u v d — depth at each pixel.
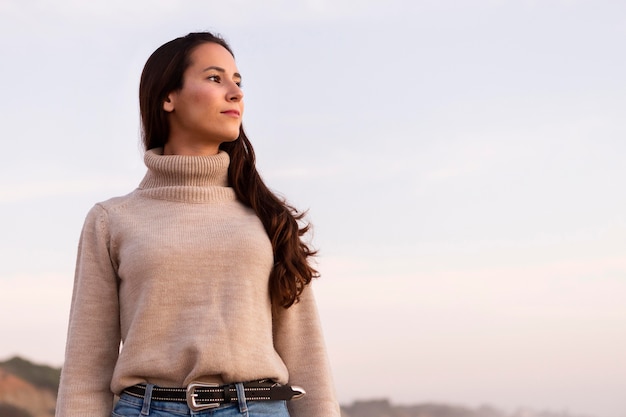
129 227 3.05
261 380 2.94
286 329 3.20
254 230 3.10
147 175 3.26
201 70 3.20
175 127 3.26
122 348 2.94
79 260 3.11
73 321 3.03
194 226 3.06
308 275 3.18
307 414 3.12
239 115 3.21
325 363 3.20
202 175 3.19
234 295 2.96
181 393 2.84
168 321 2.92
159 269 2.94
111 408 3.00
